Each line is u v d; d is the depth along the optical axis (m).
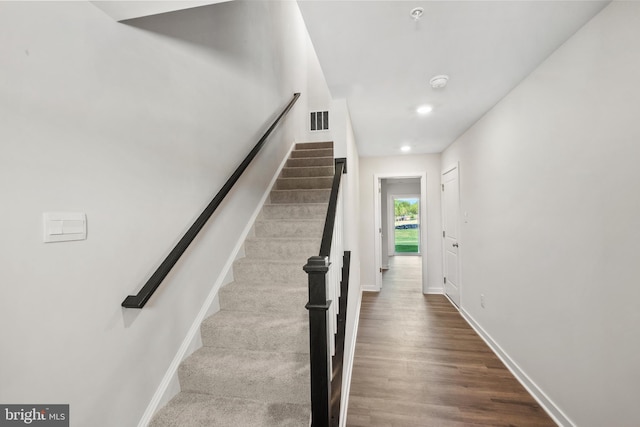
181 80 1.70
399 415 1.92
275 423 1.35
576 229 1.63
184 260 1.70
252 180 2.73
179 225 1.66
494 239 2.71
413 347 2.87
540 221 1.97
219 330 1.76
